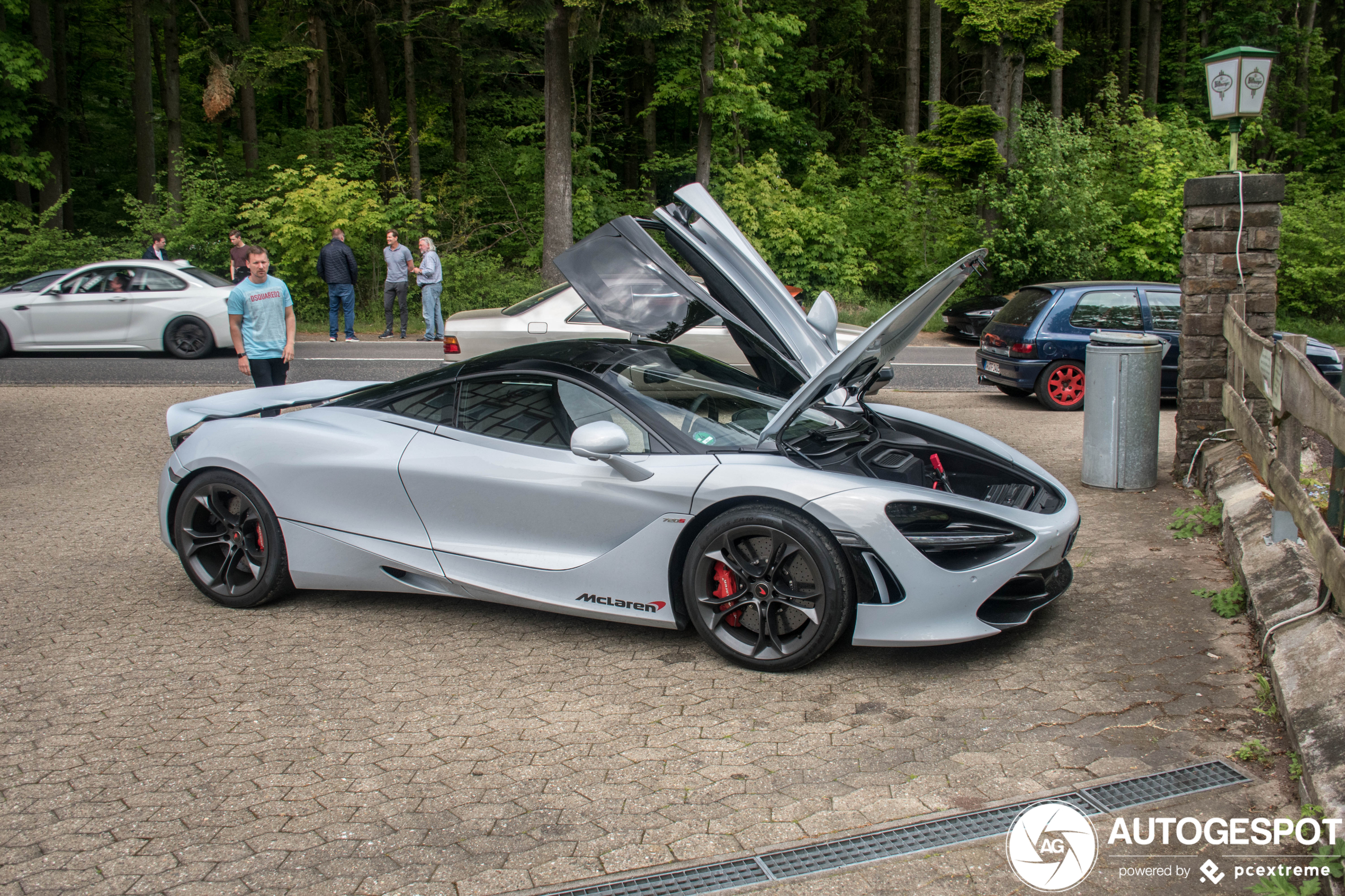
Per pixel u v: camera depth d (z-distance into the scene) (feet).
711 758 9.68
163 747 10.09
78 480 22.91
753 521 11.50
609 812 8.72
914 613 11.22
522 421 13.33
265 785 9.30
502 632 13.39
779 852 8.00
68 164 82.48
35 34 72.18
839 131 115.14
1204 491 19.52
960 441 14.85
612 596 12.51
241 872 7.88
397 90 93.91
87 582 15.72
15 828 8.62
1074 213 62.90
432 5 74.79
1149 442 20.20
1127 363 19.93
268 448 14.08
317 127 80.33
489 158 81.97
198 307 41.88
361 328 57.21
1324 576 9.75
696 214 15.03
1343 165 101.09
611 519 12.36
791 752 9.77
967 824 8.31
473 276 64.49
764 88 74.18
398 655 12.60
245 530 14.37
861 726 10.30
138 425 28.86
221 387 34.73
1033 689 11.04
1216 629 12.54
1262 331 19.65
